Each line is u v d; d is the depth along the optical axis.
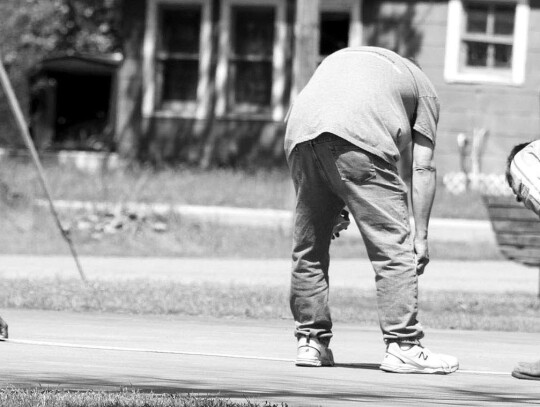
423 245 18.59
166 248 49.78
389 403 15.01
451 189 65.94
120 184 59.16
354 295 33.12
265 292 32.47
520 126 67.75
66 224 51.84
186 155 71.00
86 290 31.47
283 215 54.03
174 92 71.81
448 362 18.64
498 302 33.16
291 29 70.25
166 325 25.34
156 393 15.21
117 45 98.69
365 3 68.88
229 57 70.94
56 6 89.12
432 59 68.25
